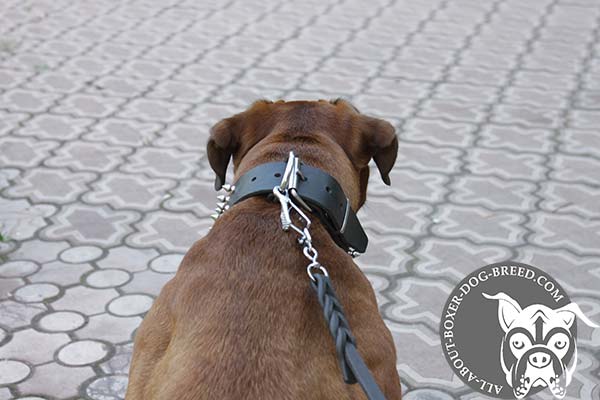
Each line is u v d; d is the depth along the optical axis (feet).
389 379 7.64
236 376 6.66
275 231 7.75
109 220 18.53
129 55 29.12
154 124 23.68
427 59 29.04
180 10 34.35
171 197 19.60
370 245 17.54
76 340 14.46
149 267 16.74
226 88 26.35
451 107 25.02
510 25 32.73
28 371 13.66
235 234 7.73
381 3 35.55
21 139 22.57
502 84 26.89
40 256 17.06
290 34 31.53
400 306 15.47
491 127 23.65
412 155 21.88
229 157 9.39
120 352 14.16
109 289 15.96
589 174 20.86
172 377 6.84
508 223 18.49
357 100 25.49
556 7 35.01
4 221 18.35
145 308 15.39
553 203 19.40
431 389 13.39
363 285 7.91
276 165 8.21
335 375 6.96
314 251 7.42
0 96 25.44
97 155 21.72
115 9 34.32
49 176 20.53
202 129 23.40
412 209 19.11
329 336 7.10
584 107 25.07
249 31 31.81
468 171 21.01
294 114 9.16
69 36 30.99
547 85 26.81
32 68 27.73
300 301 7.20
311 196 7.98
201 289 7.34
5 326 14.76
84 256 17.08
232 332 6.93
